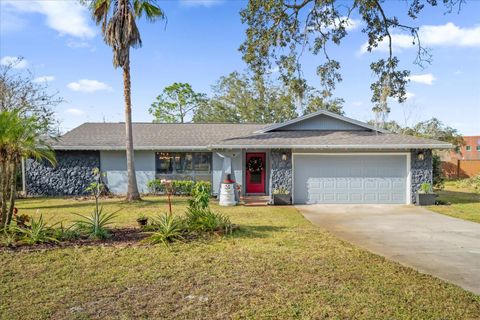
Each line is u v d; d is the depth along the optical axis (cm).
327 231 849
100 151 1728
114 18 1295
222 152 1697
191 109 3756
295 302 414
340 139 1441
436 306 405
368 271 534
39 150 761
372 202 1415
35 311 388
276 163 1420
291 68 1206
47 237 682
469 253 655
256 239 742
